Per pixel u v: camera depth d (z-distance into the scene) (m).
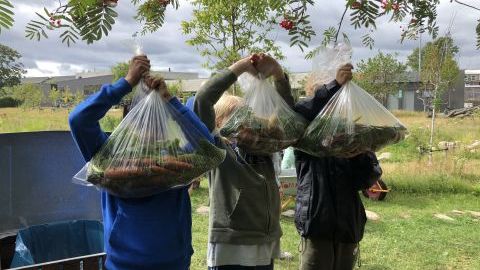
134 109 2.19
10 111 35.38
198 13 6.36
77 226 3.41
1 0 0.99
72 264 2.62
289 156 7.30
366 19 1.50
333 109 2.85
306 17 1.53
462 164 11.26
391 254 5.76
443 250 5.96
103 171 2.06
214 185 2.77
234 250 2.70
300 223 3.14
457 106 52.56
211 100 2.63
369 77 34.25
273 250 2.88
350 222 3.11
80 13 1.13
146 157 2.06
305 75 3.28
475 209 8.38
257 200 2.73
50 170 3.71
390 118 2.98
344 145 2.78
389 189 9.16
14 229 3.57
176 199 2.27
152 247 2.15
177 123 2.23
